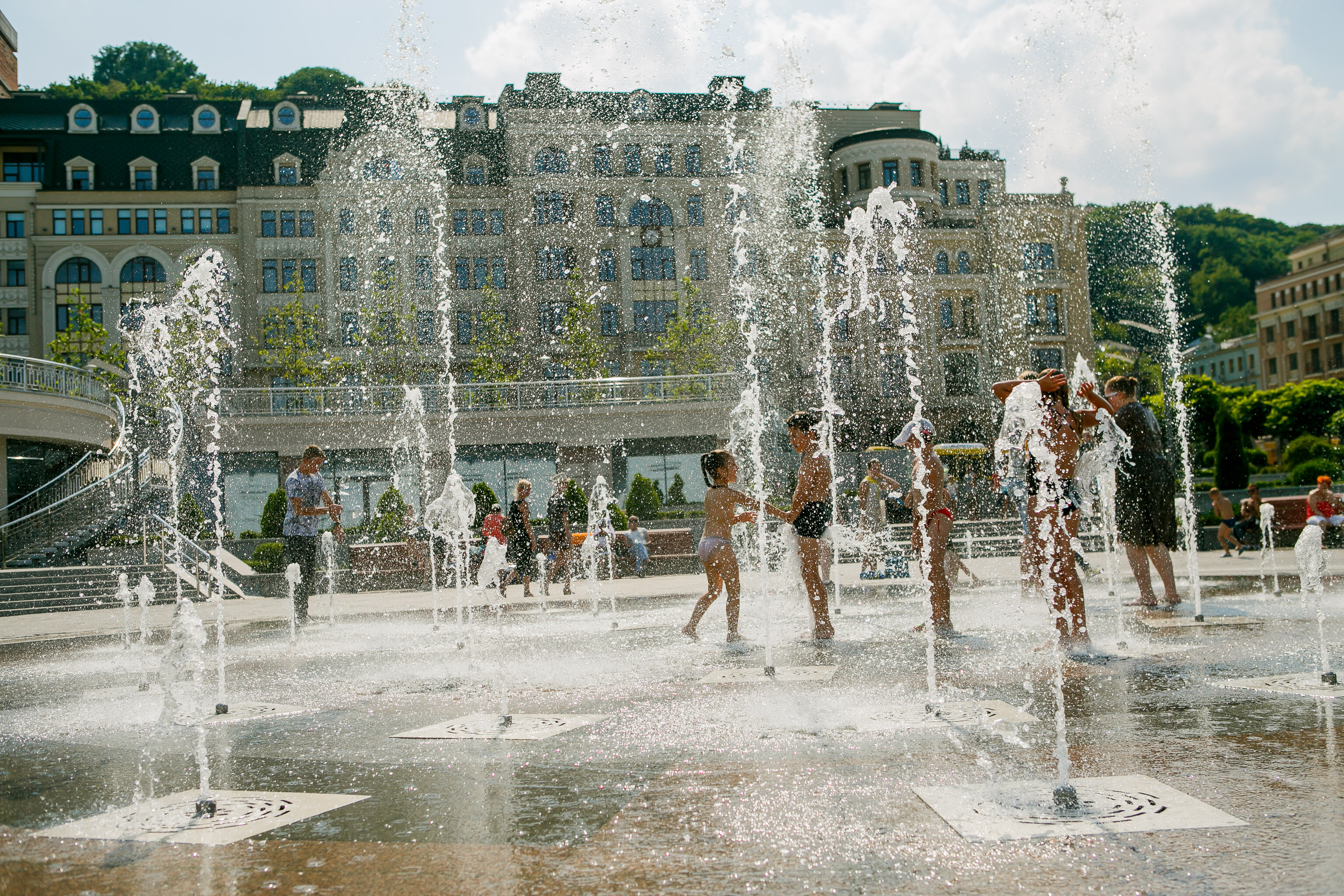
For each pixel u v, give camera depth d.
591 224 48.34
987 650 5.79
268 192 47.12
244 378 46.28
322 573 18.83
